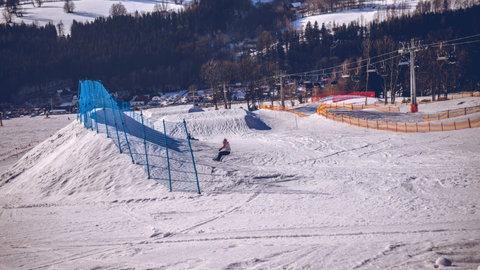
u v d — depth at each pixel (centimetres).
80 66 17188
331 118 4369
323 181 1542
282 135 3491
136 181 1606
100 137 2014
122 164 1747
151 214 1215
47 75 16825
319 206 1180
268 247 813
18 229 1130
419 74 7350
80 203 1435
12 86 15712
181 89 16712
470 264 633
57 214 1300
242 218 1103
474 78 9338
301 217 1065
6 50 17625
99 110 2370
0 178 2222
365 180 1508
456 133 2731
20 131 7106
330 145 2673
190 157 1975
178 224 1082
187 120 4122
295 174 1688
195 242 899
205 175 1662
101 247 903
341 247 773
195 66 17938
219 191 1468
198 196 1418
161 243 910
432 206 1074
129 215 1221
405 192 1280
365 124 3841
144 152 1867
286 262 703
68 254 859
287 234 911
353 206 1149
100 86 2238
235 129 4006
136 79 16612
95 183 1636
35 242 977
